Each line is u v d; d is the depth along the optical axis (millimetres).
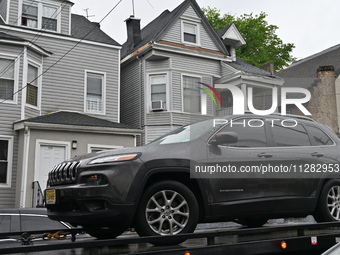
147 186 4707
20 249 3326
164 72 20391
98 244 3668
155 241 3961
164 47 20219
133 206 4438
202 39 21828
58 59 18188
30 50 16781
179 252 3896
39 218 6609
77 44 18750
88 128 16312
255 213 5016
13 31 17562
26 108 16391
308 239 4598
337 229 5031
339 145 5785
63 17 18750
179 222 4703
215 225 9391
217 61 21922
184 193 4676
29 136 15352
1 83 15984
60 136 15906
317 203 5445
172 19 21016
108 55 19516
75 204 4516
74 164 4715
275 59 34000
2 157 15672
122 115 21938
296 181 5285
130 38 22859
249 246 4238
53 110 17703
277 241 4402
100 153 4832
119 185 4418
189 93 20719
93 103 18859
